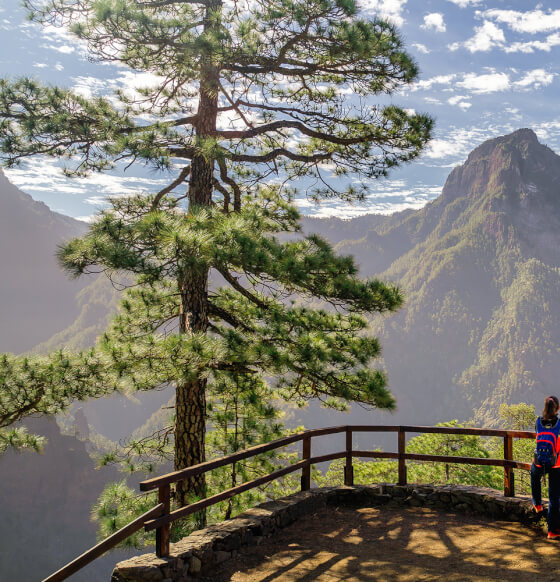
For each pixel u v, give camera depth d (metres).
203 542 5.18
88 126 8.77
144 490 4.66
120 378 7.54
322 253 8.87
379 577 4.86
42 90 8.84
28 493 110.94
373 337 9.09
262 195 11.79
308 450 7.03
